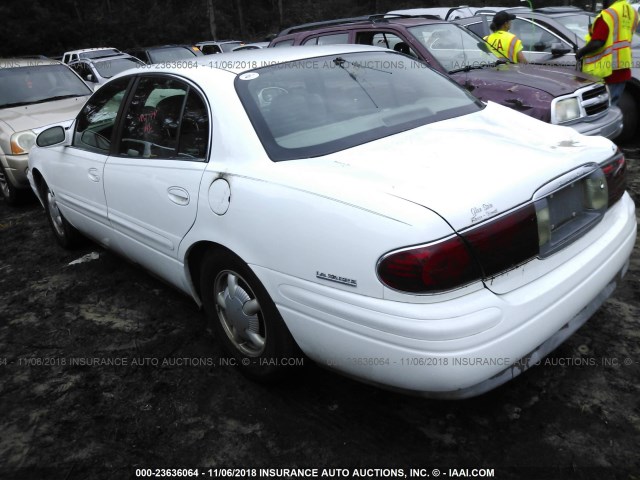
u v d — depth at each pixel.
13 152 6.20
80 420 2.72
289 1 45.38
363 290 2.05
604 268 2.45
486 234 1.98
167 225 3.01
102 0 45.78
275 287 2.38
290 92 2.87
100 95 3.87
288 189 2.32
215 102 2.78
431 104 3.11
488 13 8.48
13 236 5.62
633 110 6.80
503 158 2.32
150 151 3.19
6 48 39.19
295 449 2.42
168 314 3.70
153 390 2.91
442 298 1.95
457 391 2.02
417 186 2.10
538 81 5.16
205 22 41.41
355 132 2.71
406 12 9.23
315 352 2.36
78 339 3.48
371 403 2.66
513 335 2.04
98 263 4.64
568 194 2.33
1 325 3.76
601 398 2.55
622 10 6.05
